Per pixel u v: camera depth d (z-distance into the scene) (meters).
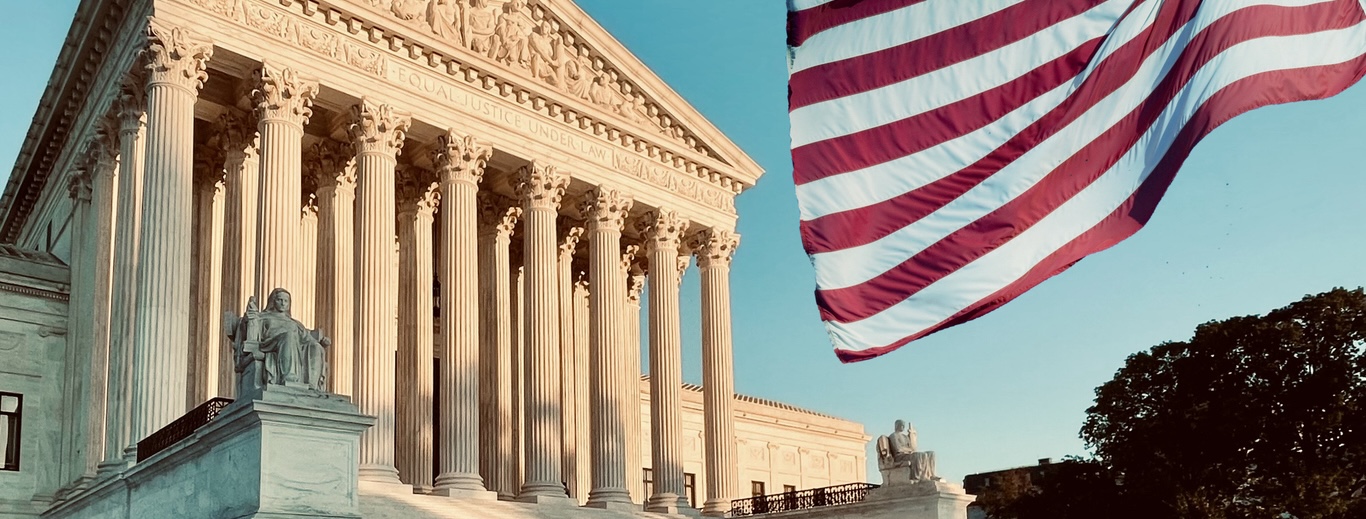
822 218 19.53
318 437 30.92
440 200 63.66
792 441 105.81
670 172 69.12
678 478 65.75
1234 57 17.86
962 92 19.31
